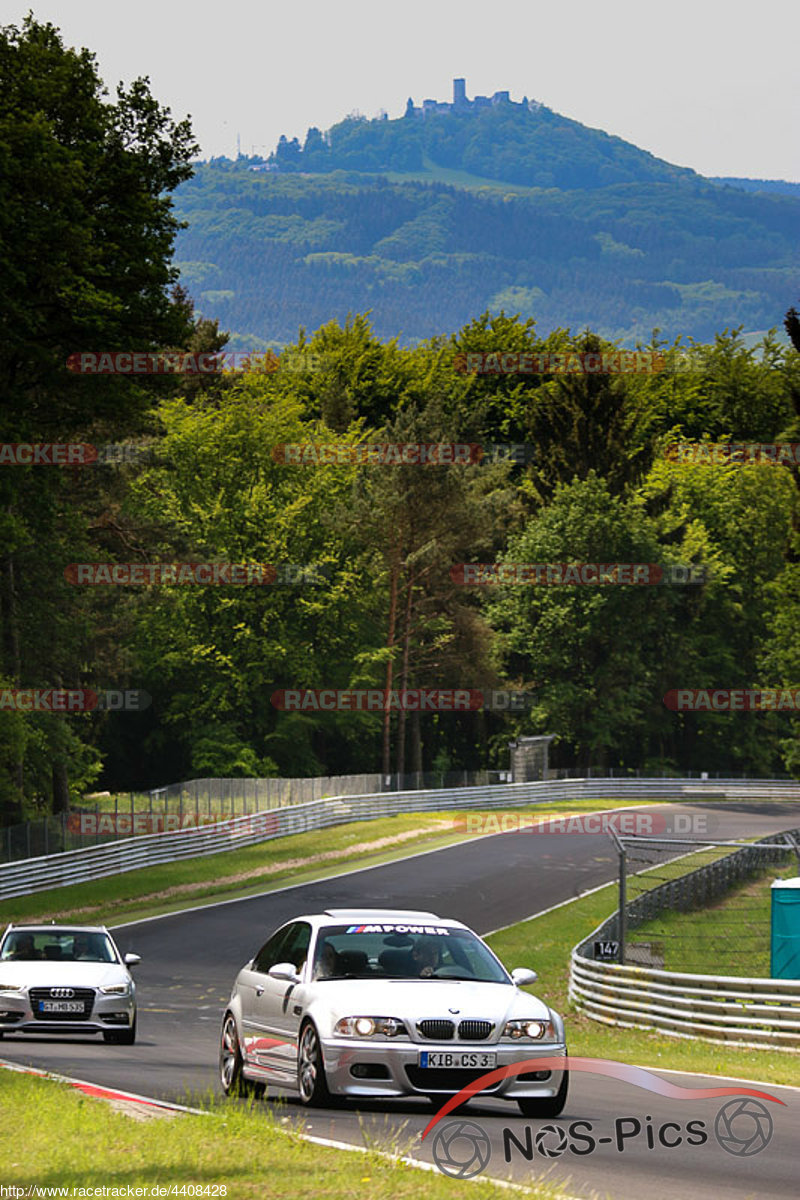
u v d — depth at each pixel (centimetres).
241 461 17375
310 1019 2494
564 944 8112
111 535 12456
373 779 14588
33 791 11862
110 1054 3941
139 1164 1911
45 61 8112
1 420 8088
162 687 17575
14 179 7581
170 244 8425
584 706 18638
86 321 7656
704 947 7000
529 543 18475
